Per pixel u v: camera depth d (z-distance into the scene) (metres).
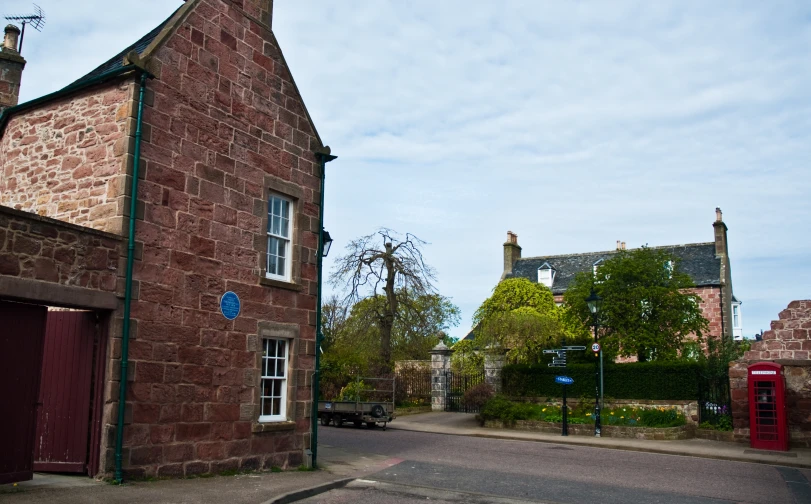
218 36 12.38
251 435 12.43
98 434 9.84
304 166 14.38
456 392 31.56
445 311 47.41
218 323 11.85
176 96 11.37
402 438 20.77
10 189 12.01
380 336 31.12
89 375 10.04
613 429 22.38
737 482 14.05
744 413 21.08
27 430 9.22
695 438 22.14
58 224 9.32
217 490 10.09
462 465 15.15
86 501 8.38
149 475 10.36
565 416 22.70
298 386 13.74
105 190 10.57
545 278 46.25
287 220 14.08
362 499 10.90
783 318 20.80
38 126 11.80
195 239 11.52
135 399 10.23
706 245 42.84
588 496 11.87
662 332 26.78
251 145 12.95
